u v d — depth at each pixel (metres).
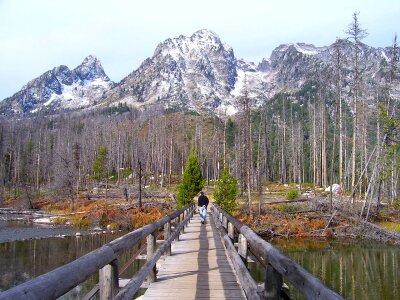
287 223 34.19
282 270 3.24
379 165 36.47
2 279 18.42
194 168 40.06
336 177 80.44
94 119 175.00
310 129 82.19
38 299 2.05
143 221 40.41
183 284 7.99
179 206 39.78
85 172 79.56
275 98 191.12
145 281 8.15
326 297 2.16
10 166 86.88
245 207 40.19
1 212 51.06
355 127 41.12
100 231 37.66
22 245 29.11
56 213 48.88
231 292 7.30
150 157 92.44
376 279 18.38
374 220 35.31
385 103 39.62
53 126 174.12
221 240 15.09
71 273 2.65
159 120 136.62
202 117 165.50
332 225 34.41
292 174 92.38
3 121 126.06
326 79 48.91
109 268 4.23
